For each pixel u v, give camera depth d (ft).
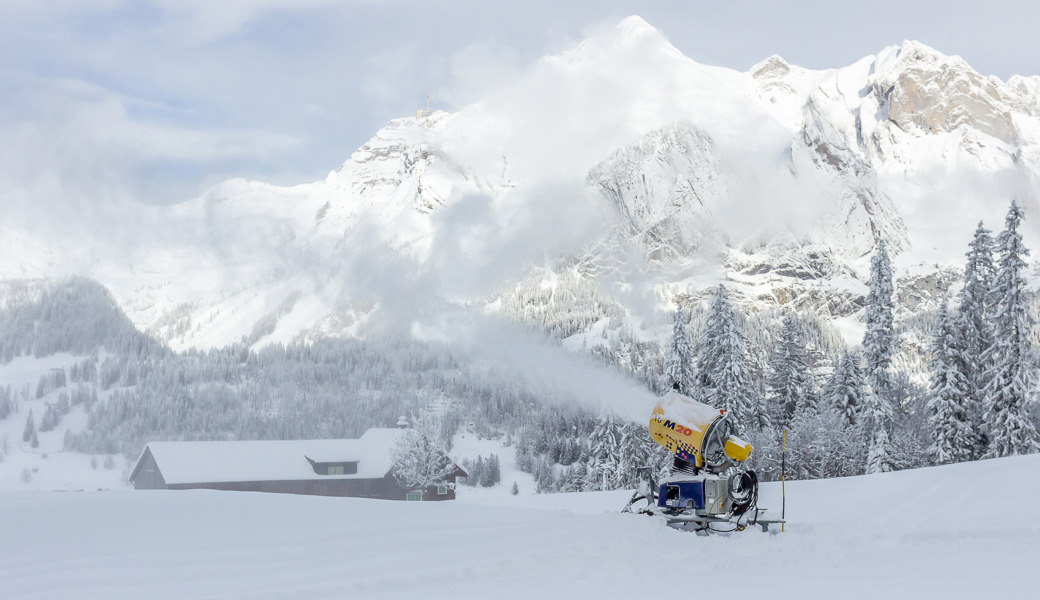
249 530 31.91
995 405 137.69
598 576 27.53
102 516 31.78
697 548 32.48
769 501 69.56
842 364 172.76
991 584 24.86
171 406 497.87
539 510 39.60
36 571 26.40
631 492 87.04
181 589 25.30
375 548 30.86
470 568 28.48
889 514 55.93
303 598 24.95
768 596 23.77
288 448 271.49
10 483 426.10
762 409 168.55
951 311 149.48
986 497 57.62
